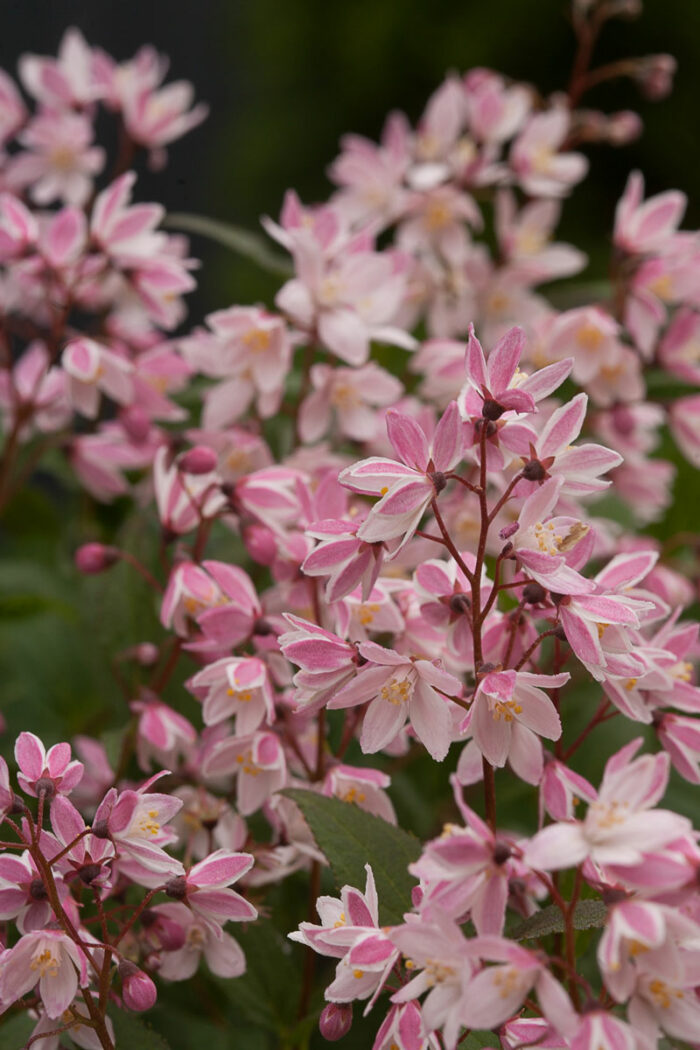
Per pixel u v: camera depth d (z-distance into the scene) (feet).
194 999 1.77
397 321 2.21
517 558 1.47
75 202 2.34
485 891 1.41
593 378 2.01
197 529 1.77
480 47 5.18
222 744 1.61
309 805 1.53
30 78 2.34
